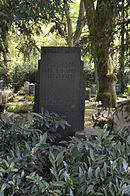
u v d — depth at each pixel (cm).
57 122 247
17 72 1577
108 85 434
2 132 190
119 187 121
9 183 129
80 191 119
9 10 259
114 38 284
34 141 176
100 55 295
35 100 363
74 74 349
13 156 153
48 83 356
